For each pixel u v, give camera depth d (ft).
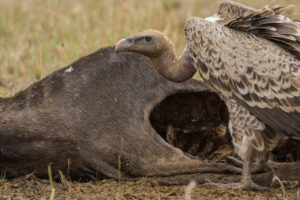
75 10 131.54
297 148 68.80
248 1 97.50
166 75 65.26
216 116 70.03
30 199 56.70
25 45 111.65
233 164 66.13
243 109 62.08
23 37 117.70
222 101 69.31
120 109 62.44
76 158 60.64
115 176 62.03
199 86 68.03
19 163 59.67
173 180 62.69
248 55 61.21
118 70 63.98
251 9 68.69
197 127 69.51
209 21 64.34
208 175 63.98
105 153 61.11
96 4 136.77
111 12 124.98
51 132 59.77
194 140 69.97
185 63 65.57
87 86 62.34
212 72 63.16
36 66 98.89
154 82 65.36
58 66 92.89
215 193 59.52
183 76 65.72
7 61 105.70
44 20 120.88
